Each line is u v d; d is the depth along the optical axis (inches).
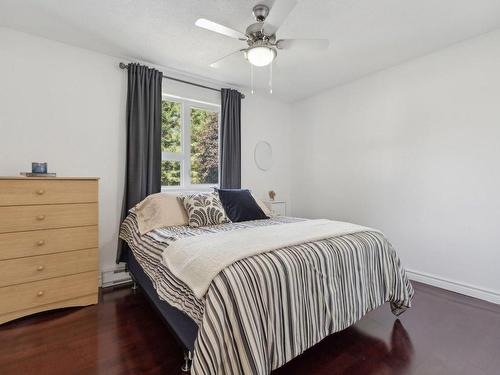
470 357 60.6
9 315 73.0
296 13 79.0
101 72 102.9
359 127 128.9
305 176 157.5
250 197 110.8
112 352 61.6
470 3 74.6
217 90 134.0
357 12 78.6
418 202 107.7
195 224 88.6
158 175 112.6
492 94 88.7
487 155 89.9
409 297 77.8
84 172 99.4
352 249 65.6
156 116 111.9
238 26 85.4
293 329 51.0
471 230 93.6
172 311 60.5
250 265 49.1
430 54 103.3
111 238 105.1
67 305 81.7
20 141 88.2
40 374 54.3
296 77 126.7
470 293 93.3
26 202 74.5
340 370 56.4
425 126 105.1
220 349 41.7
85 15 80.4
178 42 95.5
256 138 150.9
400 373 55.5
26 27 86.4
